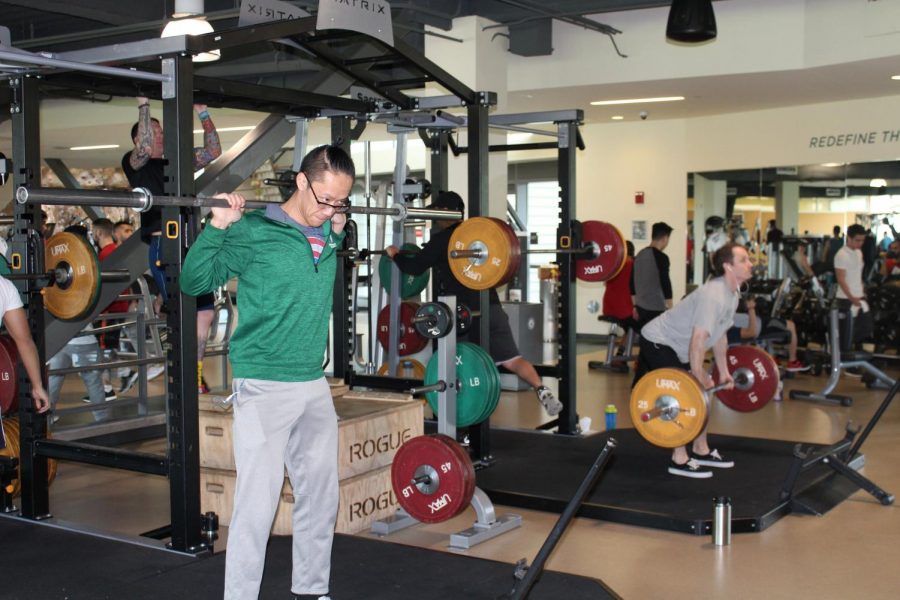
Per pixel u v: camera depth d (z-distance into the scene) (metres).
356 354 6.81
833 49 7.14
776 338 7.83
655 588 3.24
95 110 9.18
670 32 5.97
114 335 7.56
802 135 9.45
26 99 3.59
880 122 8.88
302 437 2.62
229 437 3.90
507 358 5.10
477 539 3.73
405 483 3.42
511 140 10.85
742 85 8.09
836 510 4.22
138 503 4.43
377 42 4.24
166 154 3.20
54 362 5.59
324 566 2.72
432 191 5.57
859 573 3.40
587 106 9.27
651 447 5.21
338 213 2.58
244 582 2.47
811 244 9.48
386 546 3.38
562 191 5.50
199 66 7.21
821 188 9.37
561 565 3.48
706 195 10.23
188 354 3.23
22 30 7.72
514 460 4.90
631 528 3.94
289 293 2.47
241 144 5.14
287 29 3.52
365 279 6.53
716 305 4.43
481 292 4.70
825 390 7.15
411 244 5.59
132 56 3.23
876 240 8.99
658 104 9.16
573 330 5.57
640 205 10.67
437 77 4.48
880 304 8.86
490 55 7.62
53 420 5.67
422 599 2.86
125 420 5.73
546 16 7.30
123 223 8.84
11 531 3.55
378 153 10.95
